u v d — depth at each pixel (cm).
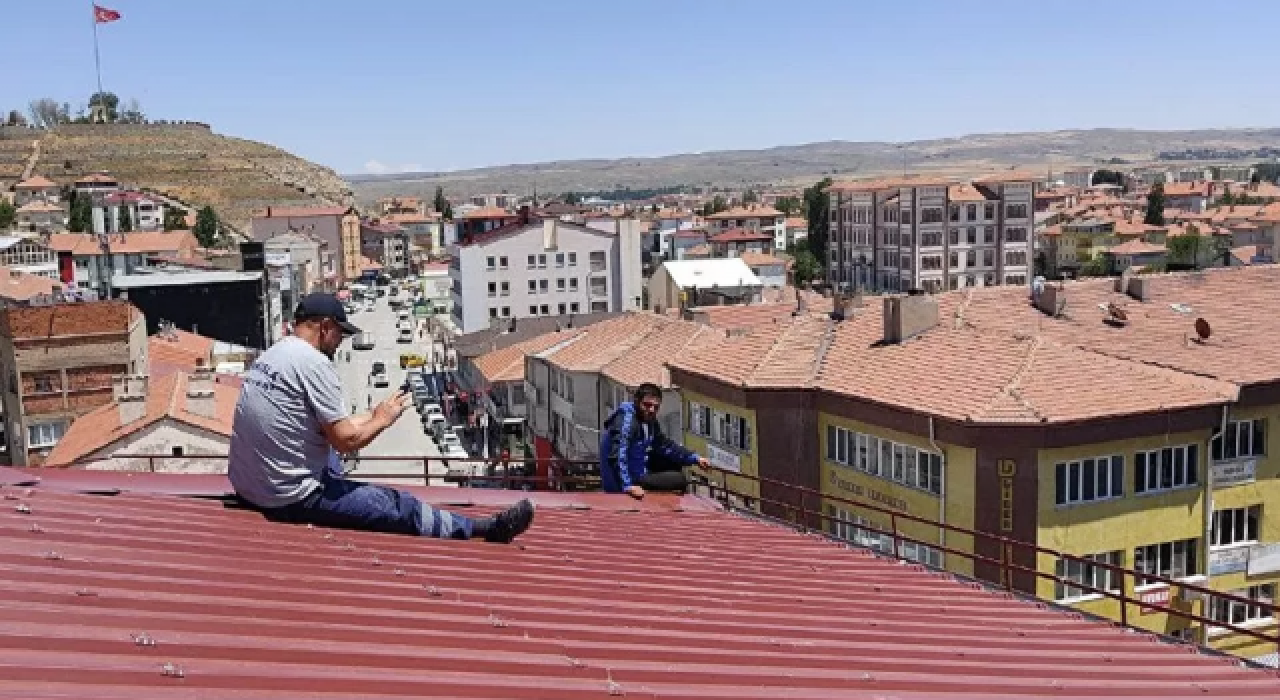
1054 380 3147
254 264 9112
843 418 3553
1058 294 3891
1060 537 3022
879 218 15988
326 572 898
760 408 3694
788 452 3688
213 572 841
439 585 941
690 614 1044
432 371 11900
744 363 3922
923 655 1046
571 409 5484
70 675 575
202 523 963
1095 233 17725
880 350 3681
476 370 7962
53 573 768
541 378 6209
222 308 8281
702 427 4150
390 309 18588
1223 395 3134
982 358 3359
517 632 858
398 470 6925
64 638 630
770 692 812
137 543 886
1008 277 15350
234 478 943
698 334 4944
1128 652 1241
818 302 5016
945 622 1237
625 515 1518
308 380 891
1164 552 3177
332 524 1009
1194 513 3188
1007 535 2992
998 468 2984
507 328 8931
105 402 4997
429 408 8975
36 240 12069
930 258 15100
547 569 1099
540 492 1568
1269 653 3344
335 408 898
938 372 3381
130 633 673
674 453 1686
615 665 807
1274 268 4316
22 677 564
